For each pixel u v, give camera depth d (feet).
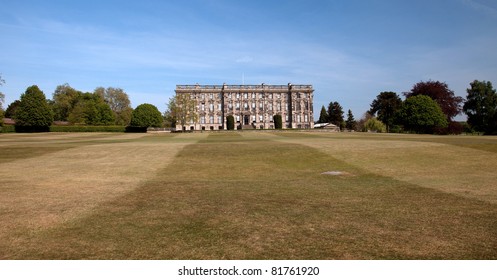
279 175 61.00
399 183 49.93
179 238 25.62
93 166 70.54
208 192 43.50
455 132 289.53
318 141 119.96
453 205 35.27
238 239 25.39
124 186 48.11
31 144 124.06
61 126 321.32
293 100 471.62
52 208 34.68
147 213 32.71
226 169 67.87
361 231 27.02
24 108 309.63
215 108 467.52
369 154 83.30
